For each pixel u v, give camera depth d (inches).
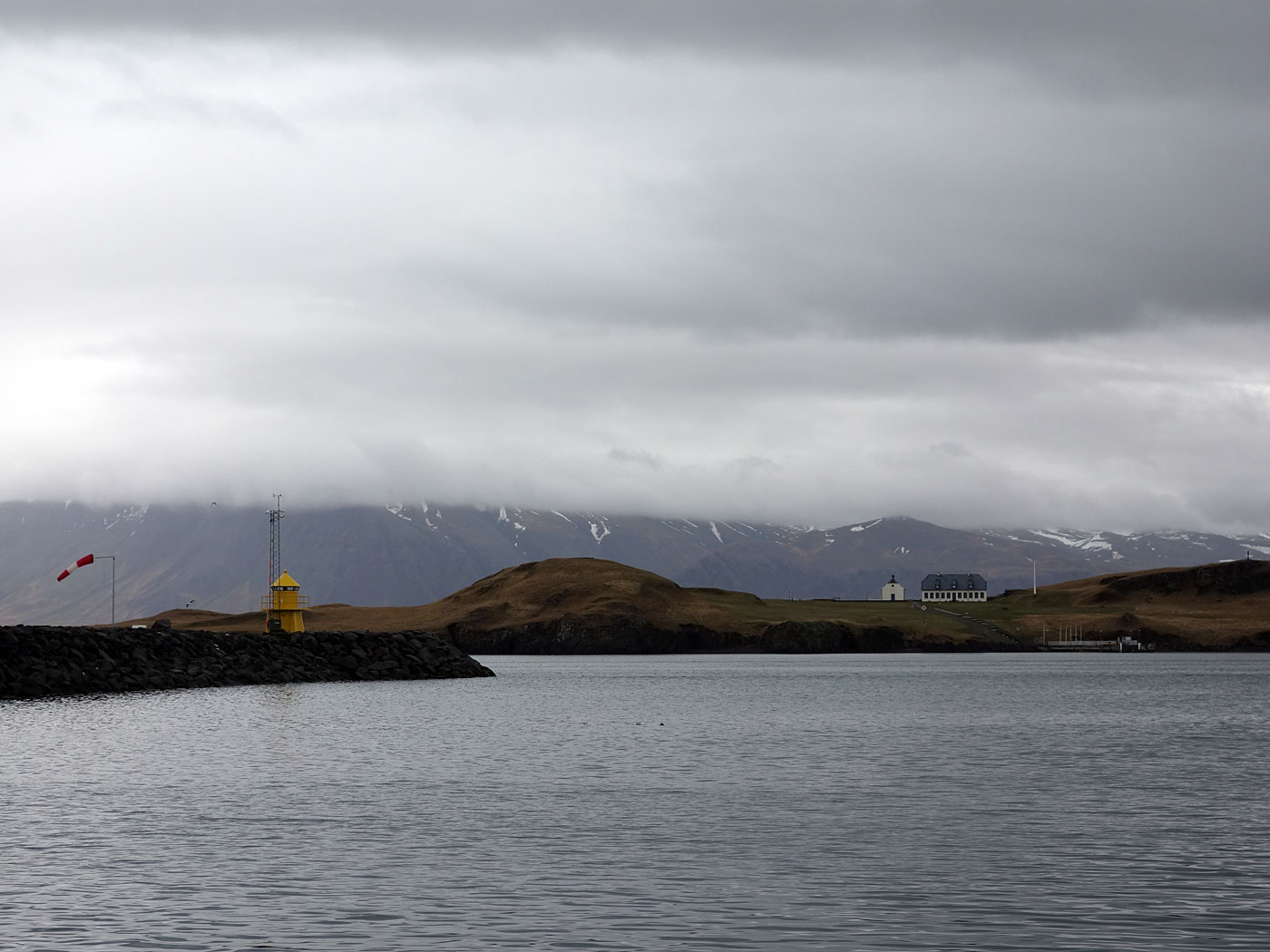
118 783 2476.6
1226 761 2992.1
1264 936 1348.4
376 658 7696.9
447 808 2177.7
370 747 3248.0
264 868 1667.1
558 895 1526.8
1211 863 1715.1
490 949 1298.0
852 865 1704.0
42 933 1347.2
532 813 2121.1
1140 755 3127.5
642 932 1362.0
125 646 6107.3
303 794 2340.1
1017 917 1427.2
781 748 3302.2
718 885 1582.2
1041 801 2292.1
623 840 1878.7
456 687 6722.4
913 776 2669.8
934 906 1476.4
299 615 7628.0
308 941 1325.0
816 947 1310.3
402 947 1302.9
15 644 5575.8
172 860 1711.4
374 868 1673.2
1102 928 1379.2
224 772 2657.5
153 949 1290.6
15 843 1825.8
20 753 3024.1
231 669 6560.0
